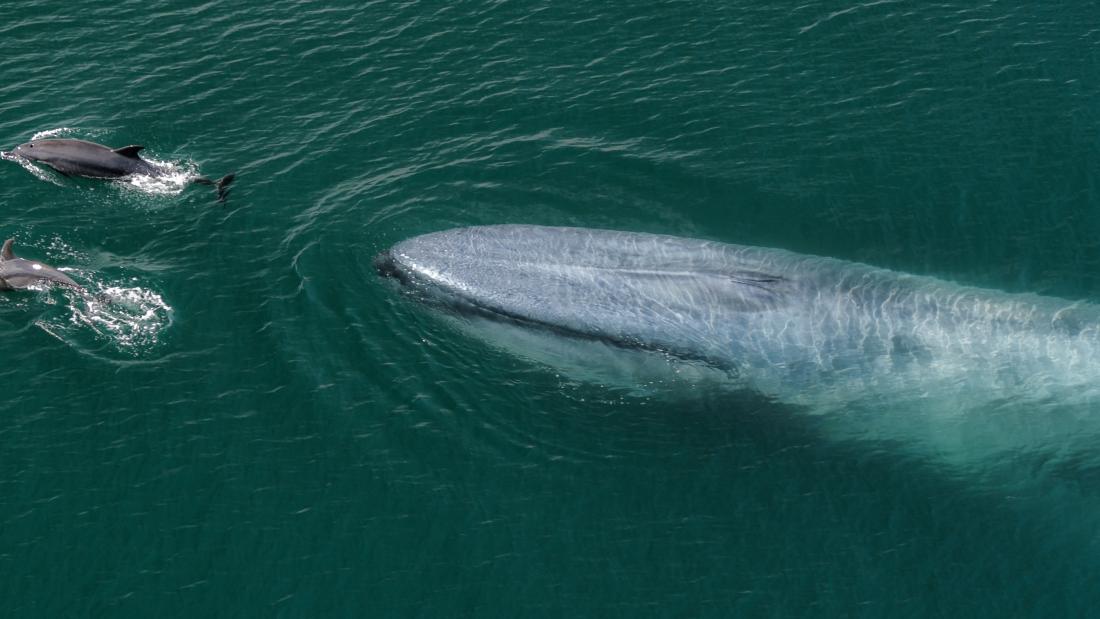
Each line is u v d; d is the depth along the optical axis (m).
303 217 38.62
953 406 31.25
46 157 40.16
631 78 44.38
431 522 29.22
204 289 35.72
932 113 41.81
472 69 45.22
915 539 29.06
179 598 27.45
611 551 28.70
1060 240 36.94
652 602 27.64
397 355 33.25
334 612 27.23
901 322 31.22
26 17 48.16
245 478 30.12
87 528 28.91
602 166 40.41
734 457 31.08
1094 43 44.19
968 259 36.56
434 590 27.73
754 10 47.28
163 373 32.84
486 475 30.38
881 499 30.06
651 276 32.16
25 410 31.69
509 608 27.42
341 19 48.03
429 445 31.03
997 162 39.72
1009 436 31.38
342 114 43.28
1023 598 27.69
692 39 46.09
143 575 27.92
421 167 40.69
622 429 31.70
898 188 39.09
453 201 39.09
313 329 34.09
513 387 32.69
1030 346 30.88
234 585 27.75
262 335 34.03
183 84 44.81
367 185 40.00
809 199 38.88
